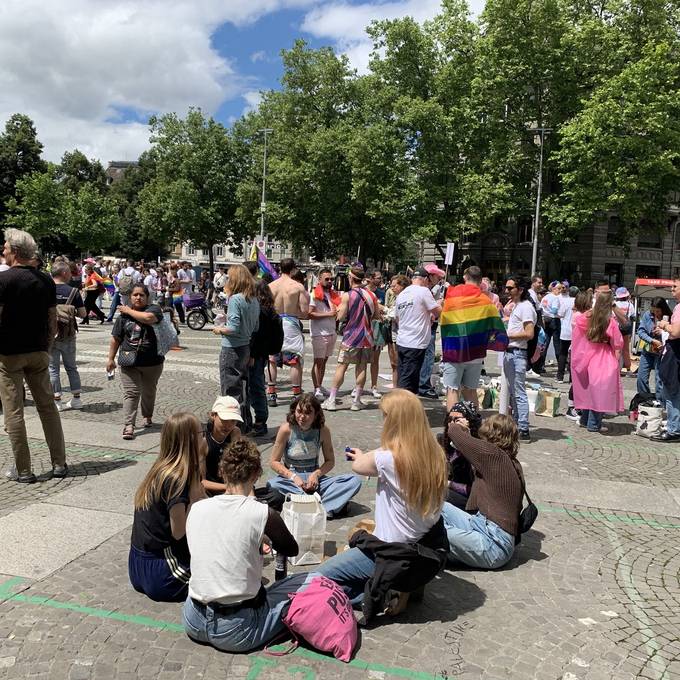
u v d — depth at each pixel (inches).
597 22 1205.1
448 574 166.1
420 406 141.3
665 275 1756.9
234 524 124.1
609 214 1708.9
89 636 130.1
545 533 195.8
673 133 1088.8
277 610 128.6
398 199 1385.3
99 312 761.0
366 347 347.9
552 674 123.9
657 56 1091.3
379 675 121.3
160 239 1988.2
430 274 376.2
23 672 117.7
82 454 255.3
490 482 172.7
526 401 304.2
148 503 143.0
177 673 119.3
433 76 1443.2
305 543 165.6
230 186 1881.2
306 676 120.2
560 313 491.8
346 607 130.0
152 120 1908.2
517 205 1334.9
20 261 215.8
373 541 139.3
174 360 505.0
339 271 1144.8
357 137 1371.8
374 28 1472.7
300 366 358.6
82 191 2058.3
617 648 134.3
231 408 181.0
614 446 303.7
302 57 1632.6
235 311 263.7
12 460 246.2
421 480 135.9
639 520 210.2
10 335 212.1
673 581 167.5
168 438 143.9
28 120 2343.8
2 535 176.7
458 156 1417.3
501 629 139.8
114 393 371.9
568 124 1187.3
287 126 1643.7
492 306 293.3
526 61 1248.8
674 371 313.7
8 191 2267.5
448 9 1417.3
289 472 199.9
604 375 324.2
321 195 1520.7
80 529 183.0
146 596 146.8
